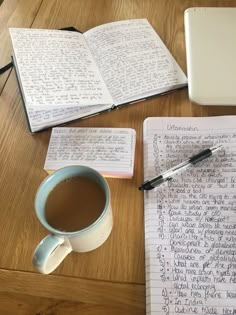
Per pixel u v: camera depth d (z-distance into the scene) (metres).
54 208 0.46
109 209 0.45
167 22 0.76
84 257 0.49
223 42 0.65
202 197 0.52
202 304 0.44
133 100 0.64
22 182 0.57
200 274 0.46
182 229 0.49
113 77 0.66
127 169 0.55
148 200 0.52
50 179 0.46
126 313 0.45
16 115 0.66
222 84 0.60
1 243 0.52
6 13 0.82
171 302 0.44
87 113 0.63
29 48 0.67
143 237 0.50
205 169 0.54
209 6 0.78
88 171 0.47
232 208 0.50
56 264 0.47
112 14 0.79
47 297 0.47
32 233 0.52
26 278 0.49
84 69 0.66
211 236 0.48
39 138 0.62
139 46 0.70
